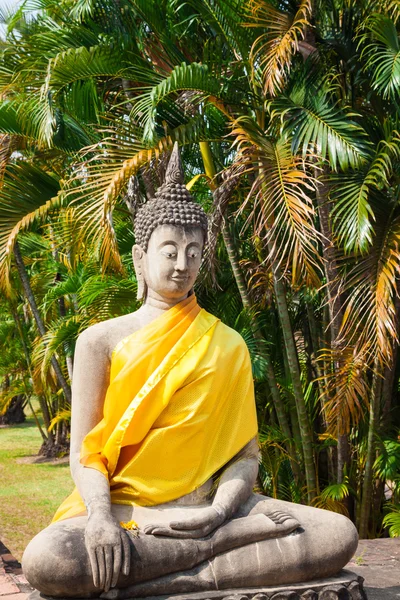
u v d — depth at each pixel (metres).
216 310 7.53
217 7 6.57
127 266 8.44
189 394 3.65
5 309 15.40
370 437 6.65
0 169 7.09
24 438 19.36
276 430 7.30
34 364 10.21
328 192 6.07
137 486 3.54
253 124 6.25
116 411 3.59
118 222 7.86
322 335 7.80
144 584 3.23
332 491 6.64
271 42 6.14
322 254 7.26
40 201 7.45
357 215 5.62
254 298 7.38
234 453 3.77
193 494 3.64
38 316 10.23
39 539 3.22
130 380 3.59
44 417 16.12
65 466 14.52
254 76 6.48
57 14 7.55
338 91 6.68
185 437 3.61
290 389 7.66
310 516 3.61
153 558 3.23
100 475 3.49
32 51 7.07
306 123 5.98
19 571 5.39
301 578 3.45
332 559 3.49
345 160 5.77
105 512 3.27
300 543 3.46
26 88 7.18
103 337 3.73
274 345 7.80
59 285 9.30
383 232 6.04
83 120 7.45
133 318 3.82
